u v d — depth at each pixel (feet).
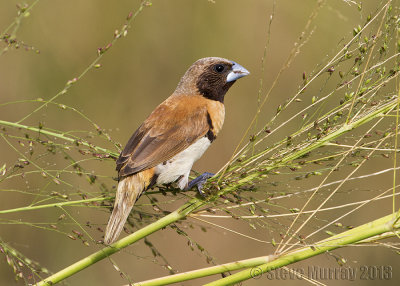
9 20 41.22
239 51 46.83
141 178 23.38
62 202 19.76
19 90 43.29
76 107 44.60
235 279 17.78
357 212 45.57
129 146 23.79
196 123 25.62
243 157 19.12
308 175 18.48
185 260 48.85
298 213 17.61
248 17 46.62
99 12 44.42
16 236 40.45
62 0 43.55
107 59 45.11
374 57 18.49
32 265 17.98
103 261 44.37
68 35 43.96
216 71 27.66
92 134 21.07
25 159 19.11
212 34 46.39
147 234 19.21
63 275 18.44
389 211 46.06
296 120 46.88
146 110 46.26
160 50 45.96
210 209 19.10
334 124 18.72
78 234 19.24
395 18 18.25
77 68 44.45
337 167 18.22
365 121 18.51
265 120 48.08
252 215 18.37
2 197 39.78
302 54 46.32
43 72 43.65
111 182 40.37
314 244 17.46
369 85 18.52
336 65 18.58
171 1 45.68
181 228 19.92
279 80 47.65
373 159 46.65
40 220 40.75
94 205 20.75
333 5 42.19
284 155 18.99
